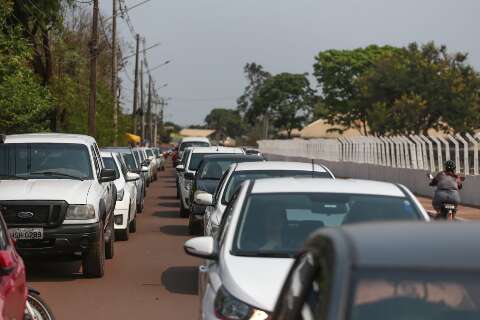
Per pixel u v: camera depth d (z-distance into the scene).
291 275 10.25
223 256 16.56
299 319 9.26
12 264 14.65
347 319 7.79
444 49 156.88
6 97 50.09
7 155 32.69
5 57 49.81
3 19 50.50
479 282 7.83
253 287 14.94
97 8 79.56
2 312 13.45
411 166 83.38
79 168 32.78
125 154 62.09
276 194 18.47
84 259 30.48
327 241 8.84
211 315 14.95
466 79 151.50
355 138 108.25
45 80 80.88
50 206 29.72
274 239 17.22
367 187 18.89
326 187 18.89
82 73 99.25
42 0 72.25
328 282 8.16
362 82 160.38
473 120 147.38
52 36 82.94
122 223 42.09
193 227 44.56
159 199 73.31
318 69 191.62
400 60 156.12
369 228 9.12
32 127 60.09
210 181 44.66
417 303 7.94
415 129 146.25
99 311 24.92
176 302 26.44
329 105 190.25
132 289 28.69
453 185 44.78
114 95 110.00
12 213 29.58
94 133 80.19
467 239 8.60
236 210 18.16
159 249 39.44
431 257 8.15
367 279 7.98
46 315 17.92
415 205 18.28
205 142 118.00
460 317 7.87
